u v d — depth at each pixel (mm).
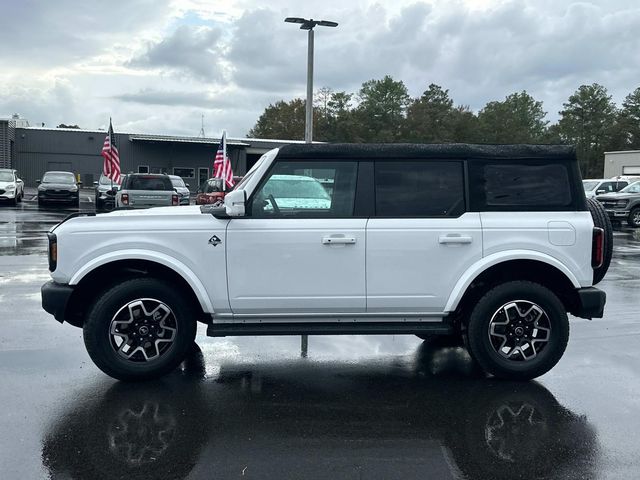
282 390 5098
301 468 3717
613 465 3803
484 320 5250
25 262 11922
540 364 5285
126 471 3654
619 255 14703
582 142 99625
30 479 3545
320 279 5137
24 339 6457
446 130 83938
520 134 94688
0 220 21703
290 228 5098
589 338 6805
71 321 5520
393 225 5160
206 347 6367
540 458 3889
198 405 4730
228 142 50156
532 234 5227
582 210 5344
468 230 5184
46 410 4582
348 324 5301
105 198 27953
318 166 5215
